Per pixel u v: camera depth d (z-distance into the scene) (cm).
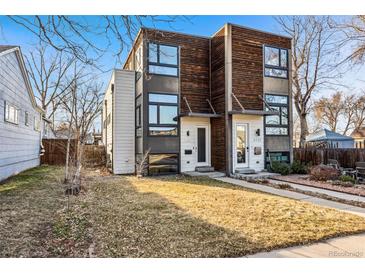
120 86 1205
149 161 1094
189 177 1050
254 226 425
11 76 938
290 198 661
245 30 1143
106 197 650
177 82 1152
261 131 1163
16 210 514
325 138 1717
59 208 538
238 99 1110
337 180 914
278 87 1212
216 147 1166
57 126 2209
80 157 805
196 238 373
